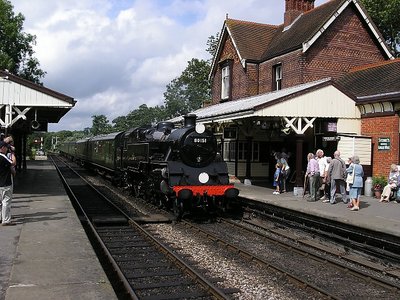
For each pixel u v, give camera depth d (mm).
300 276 7922
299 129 15312
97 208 14891
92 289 5363
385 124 14836
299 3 23031
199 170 13156
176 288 6977
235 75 24141
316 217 11383
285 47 20641
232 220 13008
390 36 28766
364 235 9766
